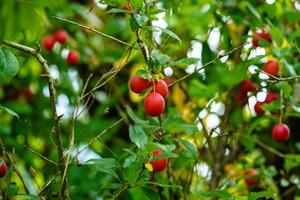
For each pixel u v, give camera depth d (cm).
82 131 154
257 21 151
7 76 118
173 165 139
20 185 159
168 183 134
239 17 153
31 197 117
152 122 124
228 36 154
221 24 156
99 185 164
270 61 143
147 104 115
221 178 158
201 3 168
